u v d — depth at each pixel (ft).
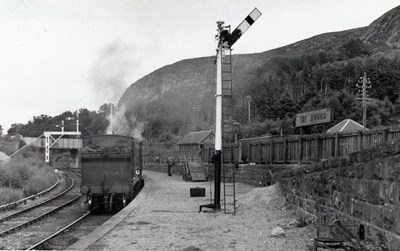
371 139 48.16
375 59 358.84
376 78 295.07
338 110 211.20
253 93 350.02
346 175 23.68
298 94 323.78
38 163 179.22
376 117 197.36
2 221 51.47
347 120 130.52
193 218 42.50
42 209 64.69
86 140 66.54
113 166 60.59
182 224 38.40
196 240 30.14
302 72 369.50
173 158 159.74
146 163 229.66
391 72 296.10
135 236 32.09
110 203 61.16
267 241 28.84
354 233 21.95
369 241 19.85
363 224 20.71
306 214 34.27
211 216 43.91
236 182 103.81
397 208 16.93
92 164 60.49
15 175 93.45
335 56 492.54
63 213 60.13
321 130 142.61
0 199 69.82
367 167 20.34
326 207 28.07
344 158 24.08
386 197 18.03
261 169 85.10
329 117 65.05
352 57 488.02
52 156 313.53
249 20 47.06
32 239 39.47
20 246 35.83
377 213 19.02
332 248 21.80
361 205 21.09
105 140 66.18
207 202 58.39
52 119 396.37
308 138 65.16
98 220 52.90
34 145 242.99
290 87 342.64
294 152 71.10
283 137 76.54
